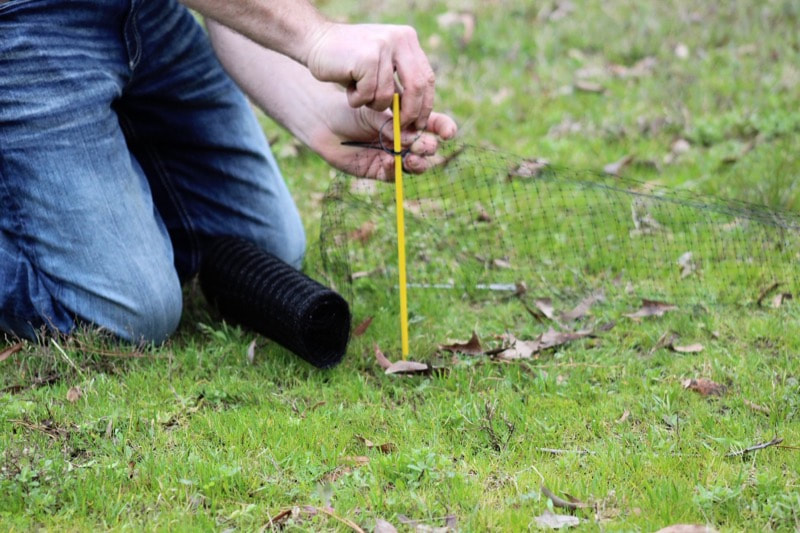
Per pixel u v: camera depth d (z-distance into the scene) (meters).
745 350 3.10
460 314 3.44
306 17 2.75
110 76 3.03
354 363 3.08
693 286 3.51
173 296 3.13
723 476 2.40
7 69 2.87
